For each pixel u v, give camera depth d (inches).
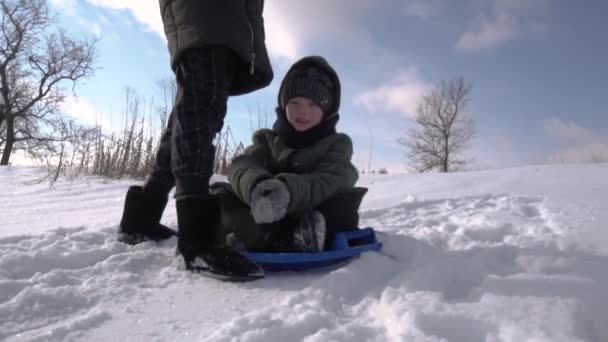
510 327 40.5
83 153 265.7
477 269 55.6
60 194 186.2
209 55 63.5
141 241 76.0
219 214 63.1
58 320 47.2
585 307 44.1
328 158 71.4
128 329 44.4
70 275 59.8
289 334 41.3
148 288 55.8
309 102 73.4
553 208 92.4
